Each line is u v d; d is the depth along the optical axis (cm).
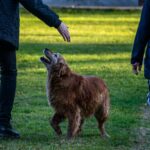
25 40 3056
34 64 2106
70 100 992
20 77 1778
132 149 959
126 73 1942
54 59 995
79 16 4881
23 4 960
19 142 980
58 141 990
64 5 5919
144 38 920
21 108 1302
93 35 3459
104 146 971
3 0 943
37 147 945
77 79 1006
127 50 2730
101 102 1044
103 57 2423
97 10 5406
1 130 994
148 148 970
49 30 3675
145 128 1141
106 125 1155
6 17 945
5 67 977
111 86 1659
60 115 1012
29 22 4203
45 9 966
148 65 938
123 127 1146
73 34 3475
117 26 4131
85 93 1008
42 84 1656
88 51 2633
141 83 1728
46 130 1087
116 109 1320
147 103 1384
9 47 964
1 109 990
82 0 6047
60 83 991
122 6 6075
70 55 2453
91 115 1030
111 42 3097
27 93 1505
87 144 980
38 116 1227
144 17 909
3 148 937
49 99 1006
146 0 906
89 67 2077
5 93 983
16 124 1141
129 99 1451
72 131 1003
